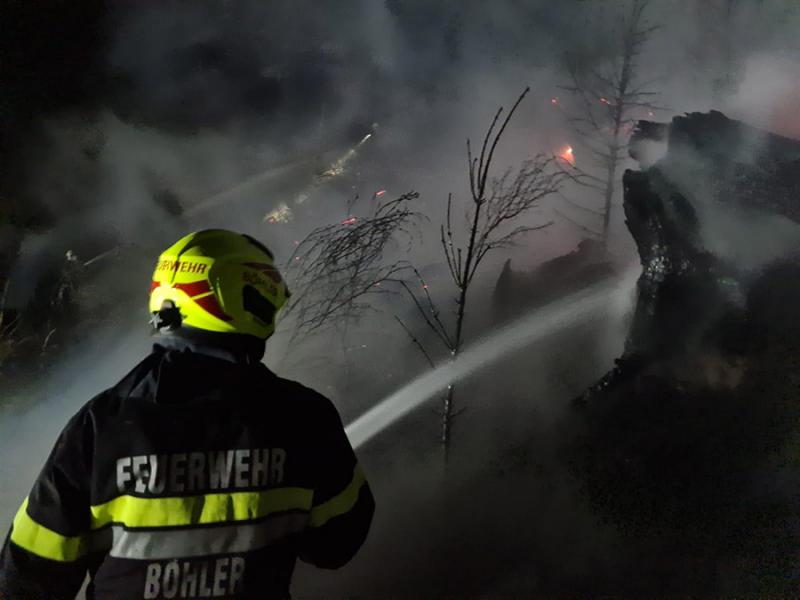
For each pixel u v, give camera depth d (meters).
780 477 3.79
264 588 1.67
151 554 1.62
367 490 1.93
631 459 4.20
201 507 1.65
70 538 1.65
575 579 3.60
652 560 3.63
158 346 1.81
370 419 5.44
